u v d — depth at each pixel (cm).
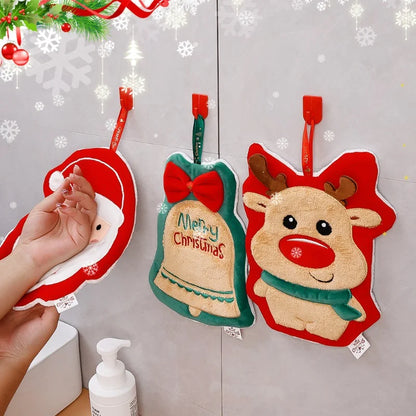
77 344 103
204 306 84
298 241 73
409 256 68
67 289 80
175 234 84
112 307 98
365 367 76
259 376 86
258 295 78
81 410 102
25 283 80
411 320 70
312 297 73
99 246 83
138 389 101
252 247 76
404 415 75
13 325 84
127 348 99
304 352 80
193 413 95
